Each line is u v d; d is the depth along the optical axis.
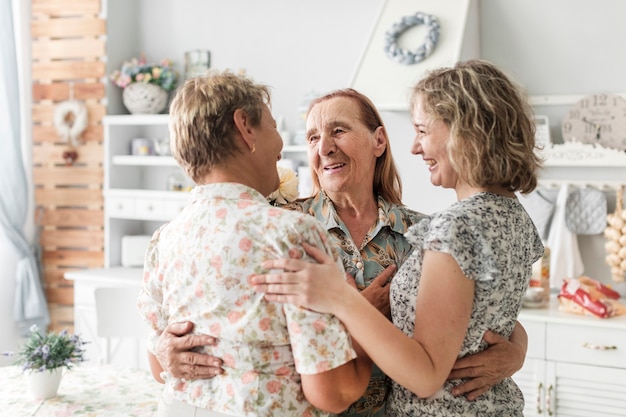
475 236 1.36
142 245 4.37
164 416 1.37
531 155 1.42
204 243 1.33
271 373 1.31
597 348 2.92
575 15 3.52
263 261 1.30
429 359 1.32
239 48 4.35
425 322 1.34
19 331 4.39
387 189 1.91
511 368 1.48
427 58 3.35
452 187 1.49
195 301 1.35
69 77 4.47
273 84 4.27
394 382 1.56
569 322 2.97
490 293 1.38
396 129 3.51
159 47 4.57
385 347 1.29
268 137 1.43
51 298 4.58
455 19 3.37
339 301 1.28
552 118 3.58
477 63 1.42
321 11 4.12
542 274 3.21
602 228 3.41
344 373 1.33
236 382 1.30
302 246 1.31
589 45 3.51
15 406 2.22
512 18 3.64
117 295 2.99
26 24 4.52
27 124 4.55
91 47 4.41
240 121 1.37
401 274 1.51
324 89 4.13
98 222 4.48
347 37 4.05
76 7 4.43
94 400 2.29
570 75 3.54
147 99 4.30
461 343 1.35
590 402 2.96
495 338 1.46
